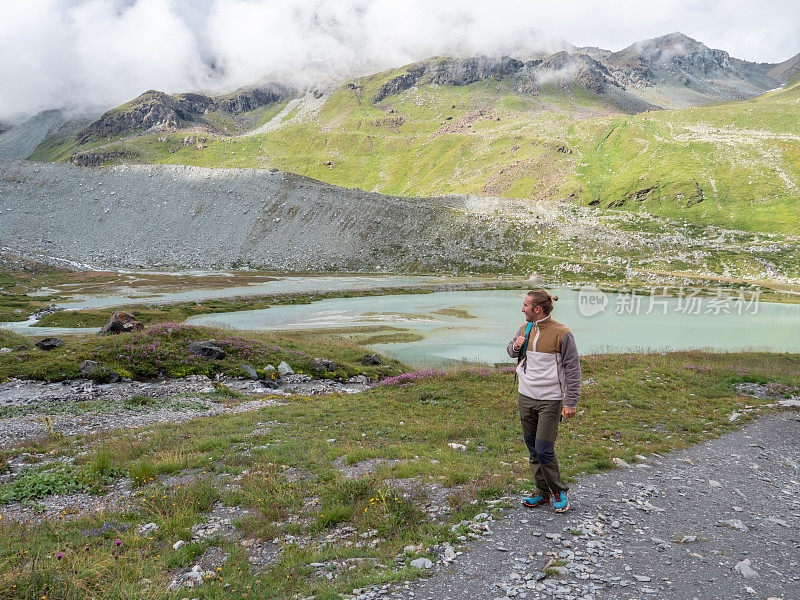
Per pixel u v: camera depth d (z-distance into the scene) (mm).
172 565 6141
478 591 4914
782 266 151500
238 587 5352
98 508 8703
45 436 15891
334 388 29953
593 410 16859
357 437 13641
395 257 173750
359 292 112688
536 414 6867
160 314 77188
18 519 8219
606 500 7660
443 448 11891
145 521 7816
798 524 6910
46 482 10039
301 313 81000
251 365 32625
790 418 15844
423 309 85438
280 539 6773
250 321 71375
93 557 6145
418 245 179375
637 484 8641
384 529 6707
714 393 19922
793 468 10445
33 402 22156
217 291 112125
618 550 5789
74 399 23312
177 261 175375
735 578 5133
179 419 19250
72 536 7188
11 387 25625
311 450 11703
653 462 10438
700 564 5469
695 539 6168
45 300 96500
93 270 154000
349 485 8352
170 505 8250
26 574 5414
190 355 31906
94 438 15227
